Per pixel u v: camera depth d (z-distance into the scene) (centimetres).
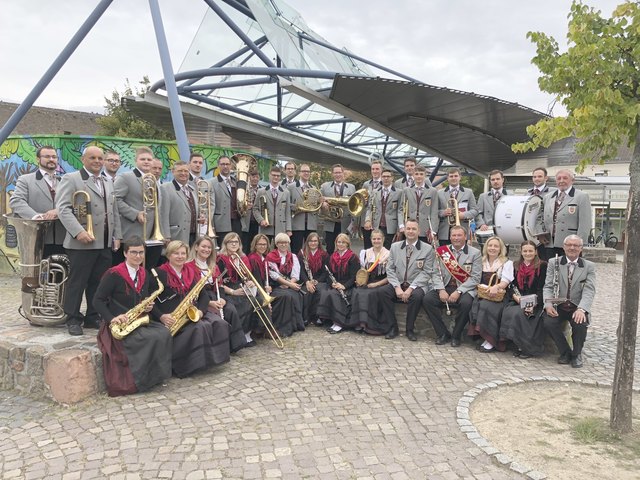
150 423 402
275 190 868
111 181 555
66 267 531
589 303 562
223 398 456
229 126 1577
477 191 3575
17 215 573
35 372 451
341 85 991
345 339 659
